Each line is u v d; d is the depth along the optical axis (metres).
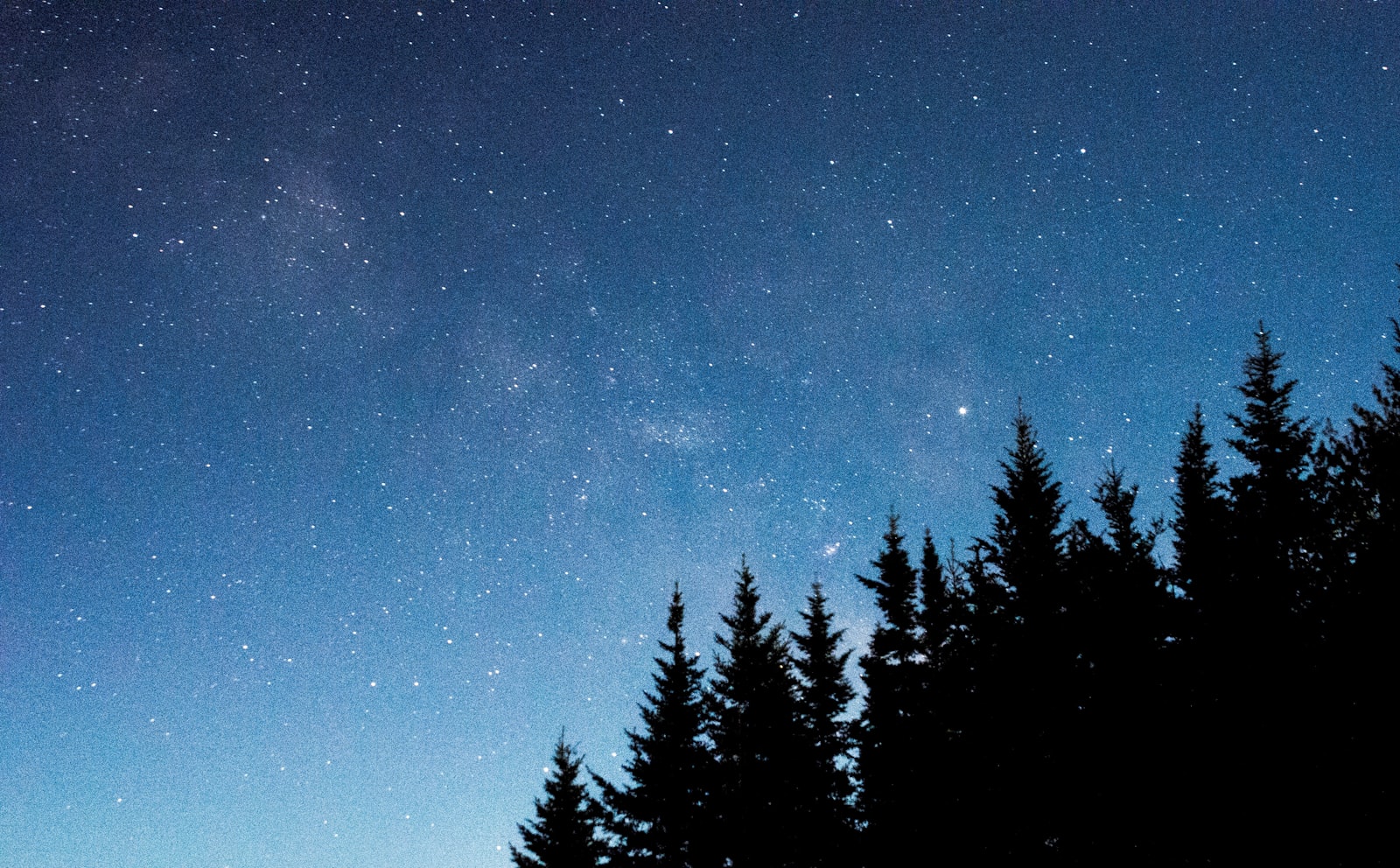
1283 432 12.50
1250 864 7.52
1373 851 6.84
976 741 11.59
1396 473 7.61
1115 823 8.95
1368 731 7.14
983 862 10.72
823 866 13.62
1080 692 10.04
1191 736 8.43
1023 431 13.64
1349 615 7.54
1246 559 8.94
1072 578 11.12
